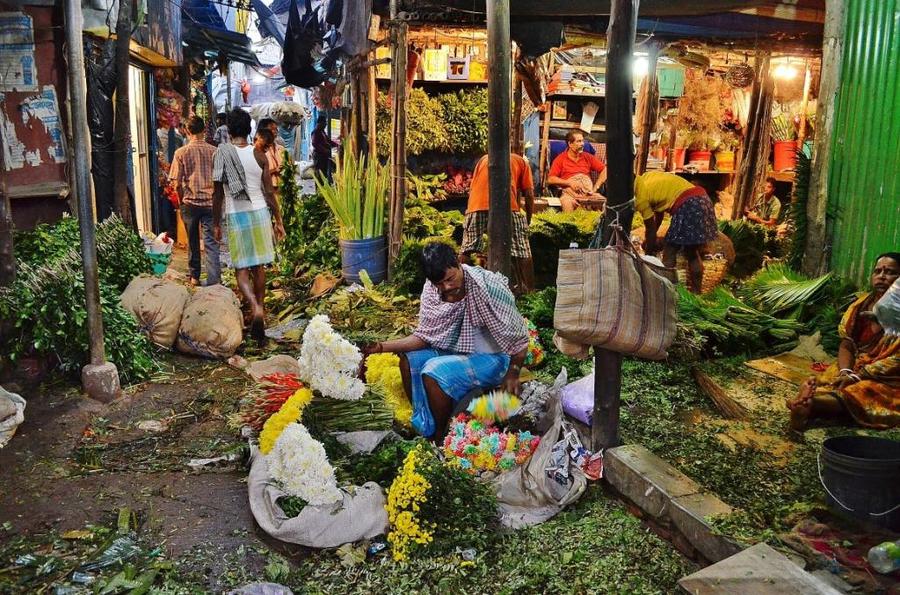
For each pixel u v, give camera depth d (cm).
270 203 662
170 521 353
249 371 555
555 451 380
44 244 630
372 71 960
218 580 310
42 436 443
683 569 318
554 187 1138
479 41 961
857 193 701
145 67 1170
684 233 728
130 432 459
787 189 1183
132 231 768
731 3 728
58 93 748
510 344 407
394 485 345
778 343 613
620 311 362
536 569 317
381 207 858
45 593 296
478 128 1077
